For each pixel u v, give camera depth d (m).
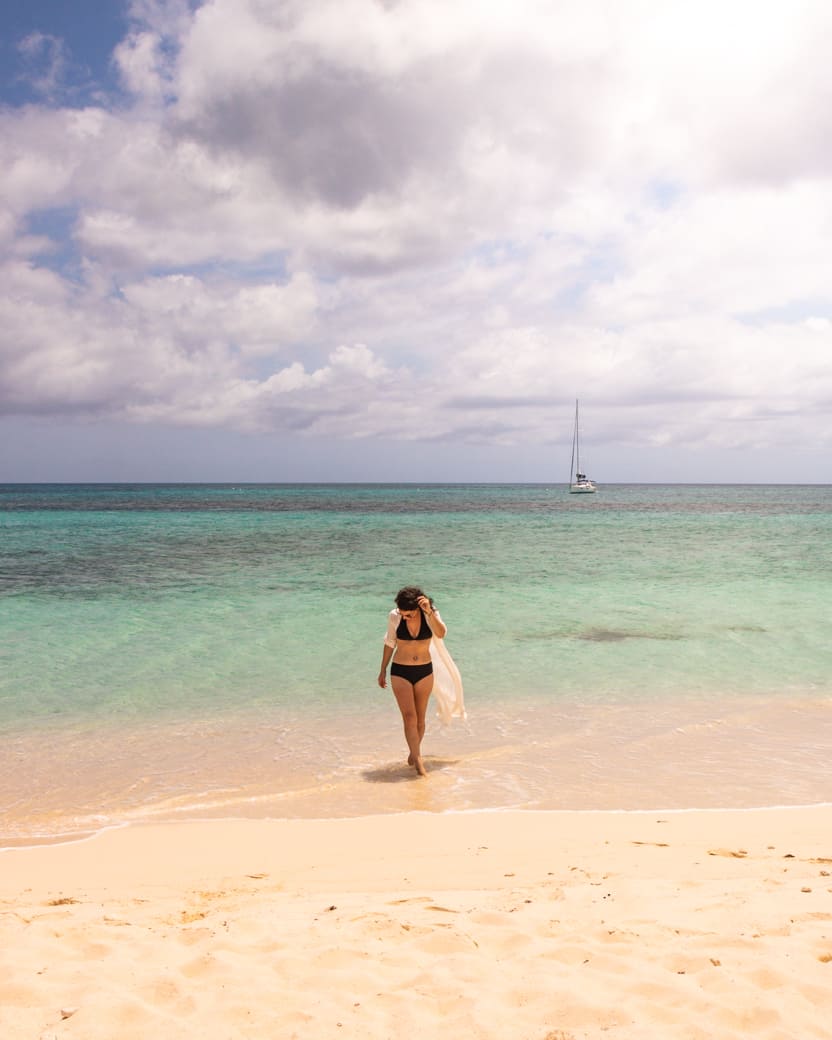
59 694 8.81
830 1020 2.64
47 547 28.33
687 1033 2.58
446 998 2.84
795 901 3.75
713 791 5.96
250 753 6.91
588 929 3.45
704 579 19.08
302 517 54.22
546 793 5.95
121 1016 2.71
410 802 5.77
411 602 6.62
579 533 37.53
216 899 4.08
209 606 14.93
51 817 5.49
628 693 8.90
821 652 10.95
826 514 63.16
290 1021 2.70
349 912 3.79
